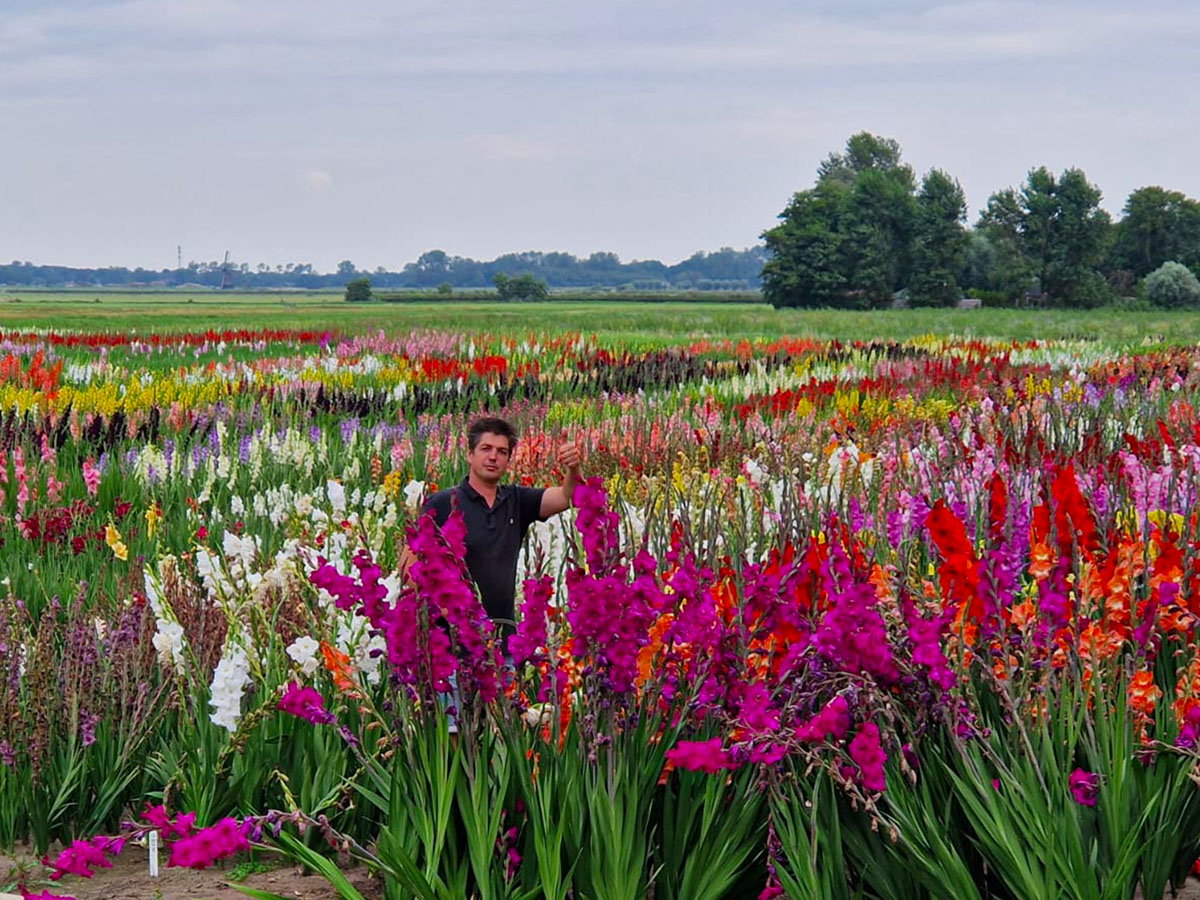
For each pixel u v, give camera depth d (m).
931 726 4.93
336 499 8.13
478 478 6.29
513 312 122.19
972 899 4.39
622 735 4.80
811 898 4.45
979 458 8.74
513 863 4.84
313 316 105.81
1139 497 7.31
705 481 9.20
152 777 6.35
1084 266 144.75
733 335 62.00
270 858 5.77
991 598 5.05
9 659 6.47
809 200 140.50
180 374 27.56
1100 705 4.82
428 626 4.85
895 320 88.50
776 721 4.52
